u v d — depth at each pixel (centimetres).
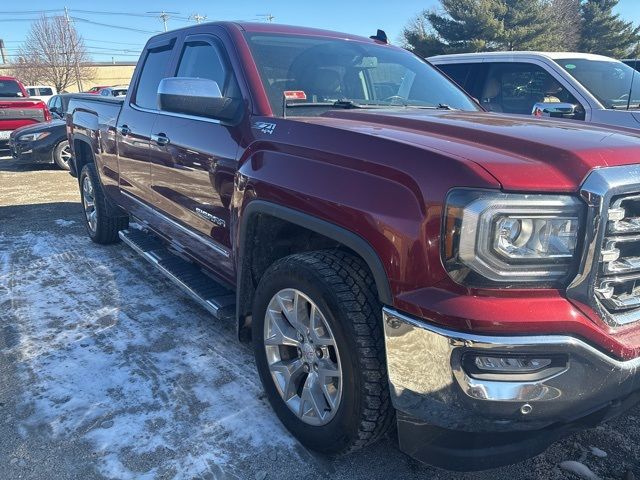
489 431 189
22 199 847
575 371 183
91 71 6150
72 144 588
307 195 230
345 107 311
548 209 179
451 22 3884
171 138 354
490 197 178
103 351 348
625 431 275
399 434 212
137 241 473
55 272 498
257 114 287
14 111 1397
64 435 266
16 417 279
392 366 201
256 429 271
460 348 180
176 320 395
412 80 377
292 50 334
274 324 261
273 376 266
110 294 445
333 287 220
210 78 341
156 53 425
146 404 291
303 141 244
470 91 679
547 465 249
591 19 4756
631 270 192
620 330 192
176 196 360
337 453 238
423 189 190
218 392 302
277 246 281
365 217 205
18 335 371
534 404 182
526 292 181
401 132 230
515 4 3947
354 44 375
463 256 180
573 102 580
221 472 242
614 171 186
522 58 636
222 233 313
